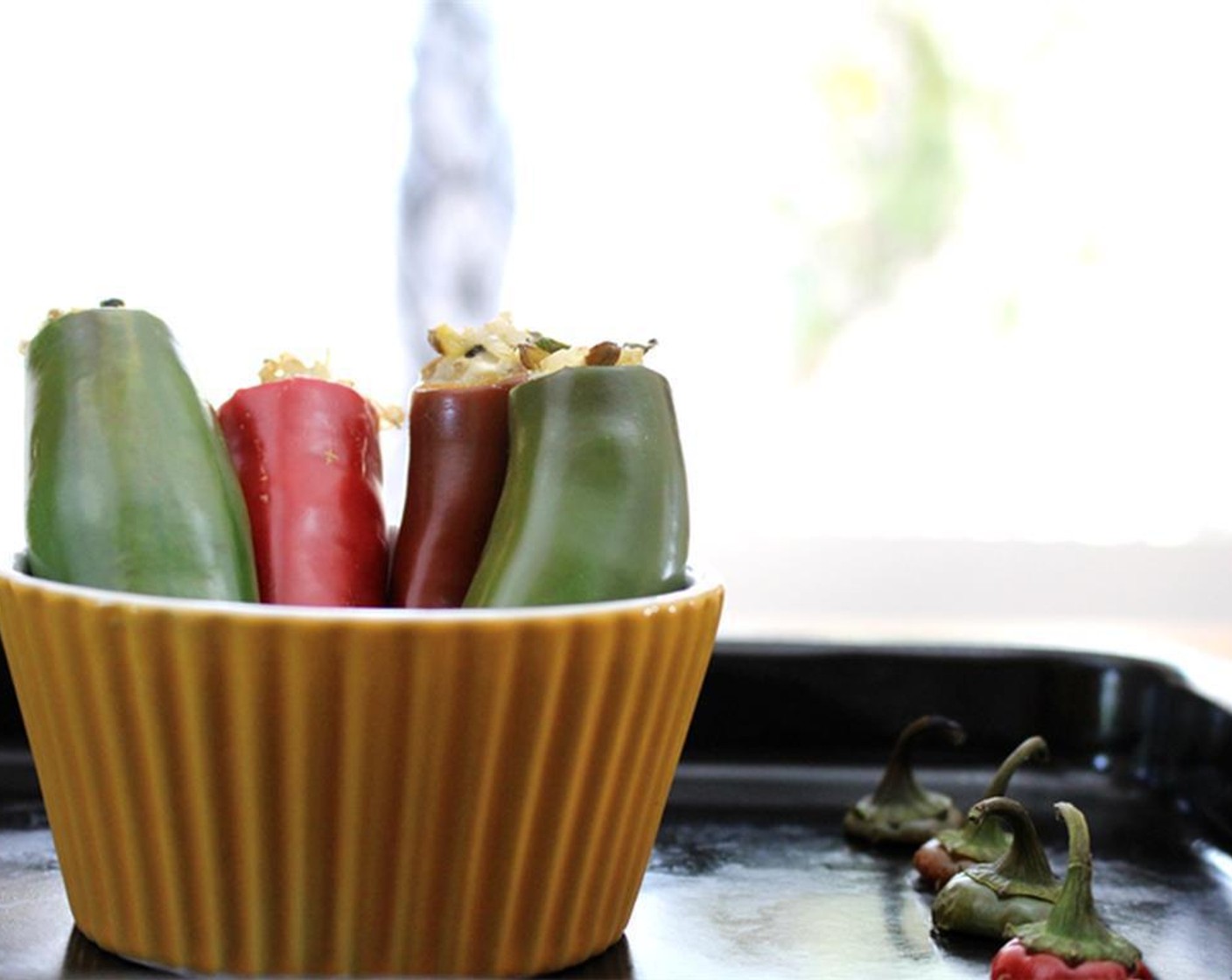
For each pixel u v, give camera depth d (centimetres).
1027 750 49
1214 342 146
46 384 41
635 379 42
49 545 40
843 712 58
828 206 150
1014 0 146
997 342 151
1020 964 42
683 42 144
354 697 37
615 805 41
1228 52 144
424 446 44
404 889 39
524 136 138
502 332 45
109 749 39
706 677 58
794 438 150
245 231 139
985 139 149
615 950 44
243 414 44
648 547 41
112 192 139
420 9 114
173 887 40
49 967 41
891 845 52
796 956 44
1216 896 49
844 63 147
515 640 38
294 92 138
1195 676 56
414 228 112
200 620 37
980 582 123
